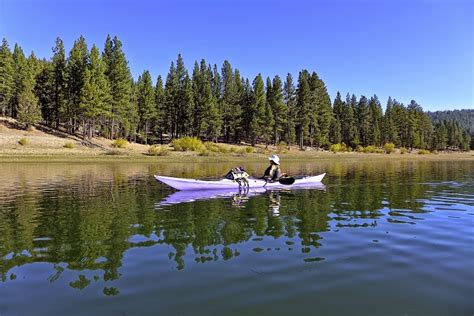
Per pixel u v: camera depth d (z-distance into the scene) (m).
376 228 9.27
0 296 5.18
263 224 9.78
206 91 77.69
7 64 70.38
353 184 20.11
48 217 10.73
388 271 6.07
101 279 5.78
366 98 104.06
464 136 133.25
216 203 13.42
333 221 10.17
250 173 30.02
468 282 5.60
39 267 6.37
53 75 69.69
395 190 17.45
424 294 5.18
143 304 4.88
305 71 83.31
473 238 8.25
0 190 16.97
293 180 19.08
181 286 5.46
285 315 4.57
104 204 13.10
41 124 68.62
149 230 9.09
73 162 40.78
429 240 8.08
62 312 4.68
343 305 4.84
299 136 93.38
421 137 111.75
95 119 63.75
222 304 4.86
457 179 23.48
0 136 52.34
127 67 66.94
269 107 76.94
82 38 72.62
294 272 6.03
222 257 6.86
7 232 8.90
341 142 100.38
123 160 44.78
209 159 50.50
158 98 80.38
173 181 16.75
